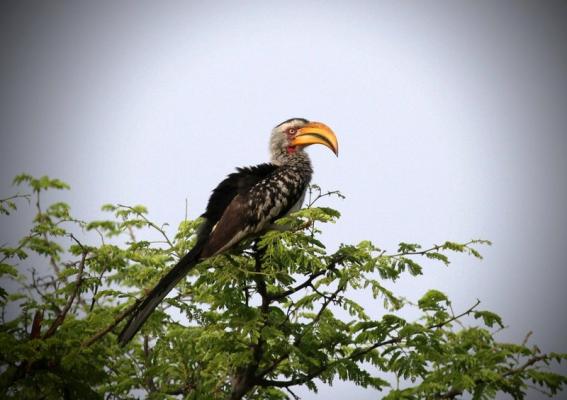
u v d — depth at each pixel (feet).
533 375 30.53
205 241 38.32
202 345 36.04
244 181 42.60
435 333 32.91
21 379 32.04
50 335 34.17
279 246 34.01
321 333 34.81
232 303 34.35
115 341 37.63
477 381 31.35
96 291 37.70
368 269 33.30
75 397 32.48
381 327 33.99
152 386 39.83
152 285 39.93
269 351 36.09
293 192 42.09
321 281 36.81
